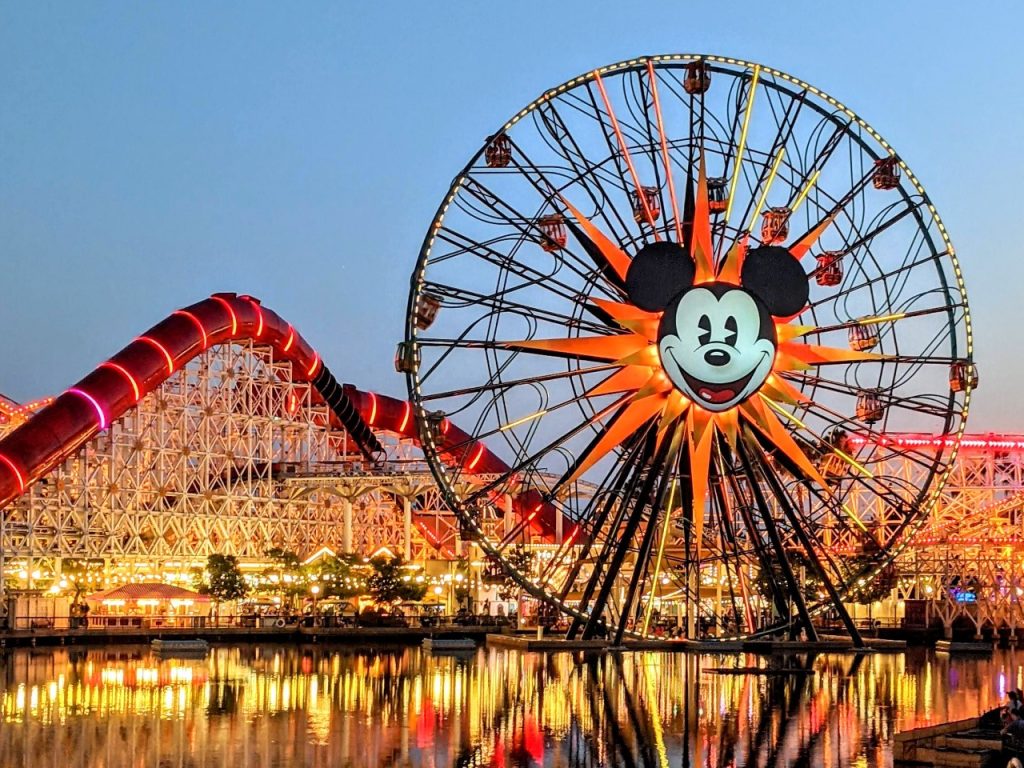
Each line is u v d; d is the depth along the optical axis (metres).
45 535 145.12
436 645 121.62
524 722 66.50
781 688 82.75
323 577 153.38
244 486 160.12
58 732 63.06
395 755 56.56
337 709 71.38
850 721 66.56
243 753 57.16
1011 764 48.72
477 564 165.50
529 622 155.50
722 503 102.81
